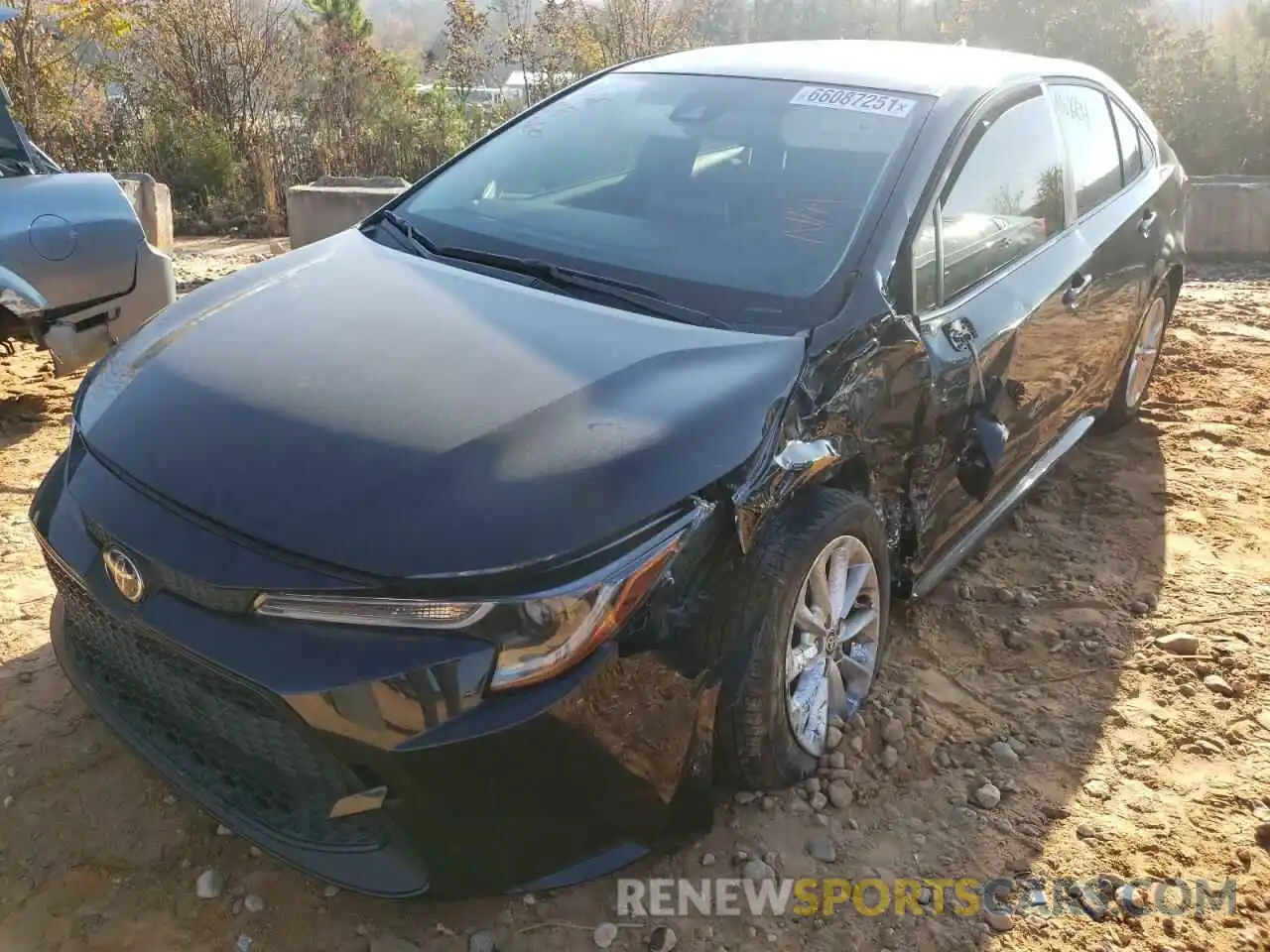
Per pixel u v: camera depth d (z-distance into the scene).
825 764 2.94
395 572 2.09
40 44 13.20
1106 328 4.41
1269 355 6.58
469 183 3.64
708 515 2.37
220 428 2.40
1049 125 4.01
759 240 3.10
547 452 2.30
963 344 3.20
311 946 2.40
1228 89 11.58
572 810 2.25
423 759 2.09
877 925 2.53
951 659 3.53
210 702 2.26
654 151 3.51
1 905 2.46
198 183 12.29
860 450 2.85
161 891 2.52
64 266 4.51
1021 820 2.87
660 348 2.67
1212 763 3.12
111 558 2.29
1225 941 2.55
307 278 3.10
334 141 13.38
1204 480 4.92
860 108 3.44
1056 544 4.30
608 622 2.19
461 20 14.54
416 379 2.50
